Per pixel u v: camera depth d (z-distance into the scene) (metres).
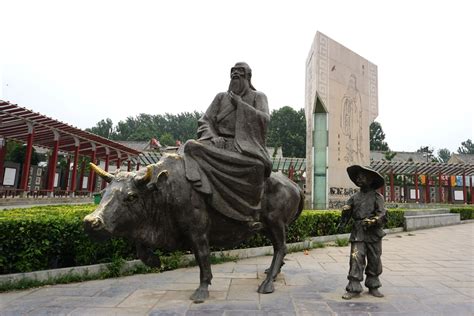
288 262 6.95
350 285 4.41
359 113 19.72
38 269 5.29
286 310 3.84
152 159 30.72
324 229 10.56
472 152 88.50
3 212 6.70
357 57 20.09
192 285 5.02
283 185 5.21
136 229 3.86
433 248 9.50
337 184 17.75
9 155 28.05
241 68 4.89
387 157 44.62
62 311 3.83
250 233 4.70
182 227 4.14
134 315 3.66
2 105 15.69
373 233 4.58
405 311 3.87
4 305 4.08
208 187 4.21
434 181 38.16
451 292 4.76
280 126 52.78
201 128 4.87
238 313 3.71
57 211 7.34
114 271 5.64
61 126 19.92
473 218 21.38
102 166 35.31
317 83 17.52
